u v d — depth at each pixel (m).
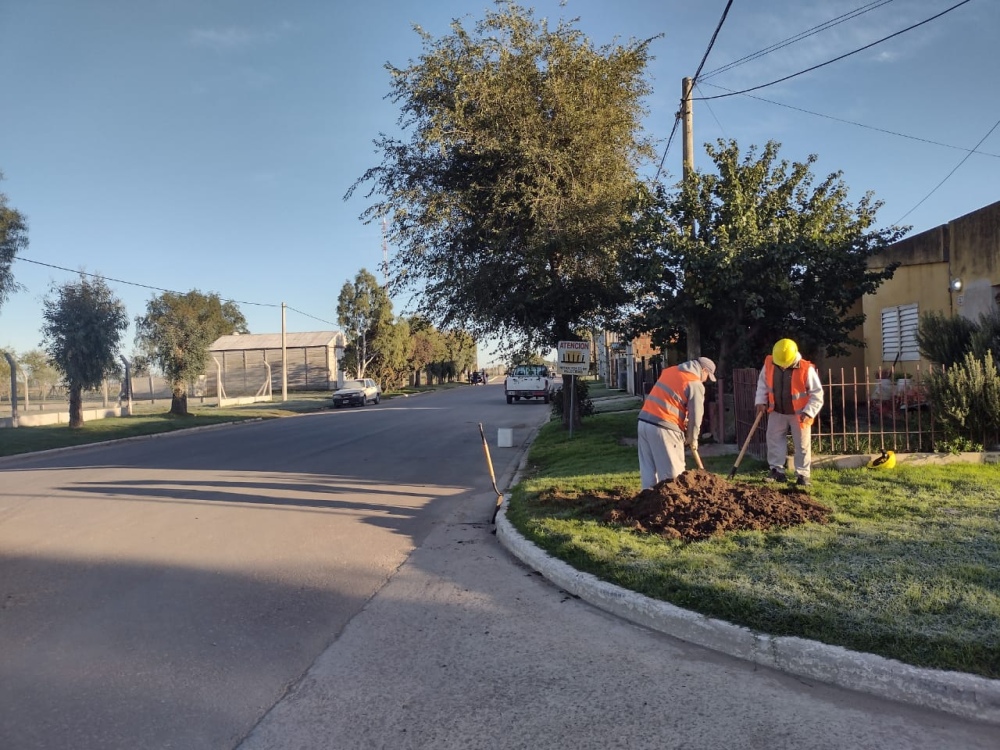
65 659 4.70
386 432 20.84
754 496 7.19
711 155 12.42
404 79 15.70
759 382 8.63
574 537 6.70
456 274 16.86
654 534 6.67
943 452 9.04
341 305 53.69
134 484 12.03
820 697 3.96
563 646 4.78
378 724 3.80
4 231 24.27
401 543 7.72
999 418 8.90
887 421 11.41
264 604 5.75
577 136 15.77
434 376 76.88
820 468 9.09
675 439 7.67
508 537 7.34
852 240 11.71
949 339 10.14
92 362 23.73
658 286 12.65
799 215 12.00
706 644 4.68
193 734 3.72
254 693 4.18
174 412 29.42
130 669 4.52
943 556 5.50
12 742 3.64
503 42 15.82
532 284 16.36
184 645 4.91
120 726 3.81
